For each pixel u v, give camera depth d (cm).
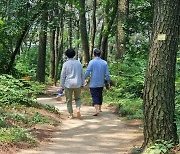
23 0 1504
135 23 1598
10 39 1650
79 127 906
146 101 619
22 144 686
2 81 1184
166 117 609
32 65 3078
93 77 1091
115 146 719
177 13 607
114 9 1844
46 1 1602
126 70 1407
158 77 606
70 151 676
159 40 605
